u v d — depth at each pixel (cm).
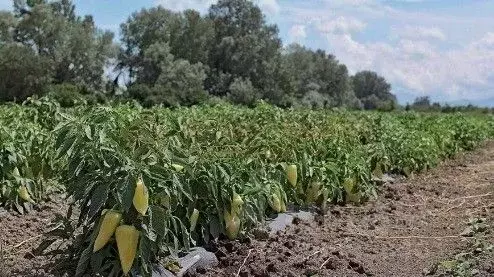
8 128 880
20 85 5481
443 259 708
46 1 6606
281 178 827
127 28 7362
